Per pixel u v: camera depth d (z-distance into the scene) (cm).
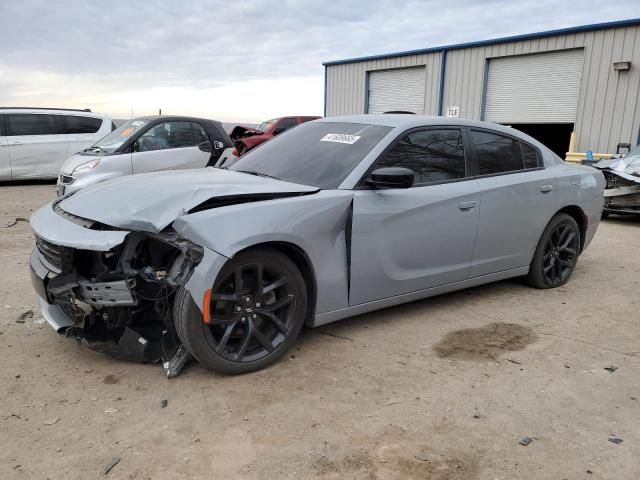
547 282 497
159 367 324
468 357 349
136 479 227
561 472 236
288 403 288
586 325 411
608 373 331
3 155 1249
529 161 473
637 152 957
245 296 310
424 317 419
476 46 1723
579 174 508
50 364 327
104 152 862
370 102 2111
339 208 339
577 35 1490
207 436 257
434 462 241
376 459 243
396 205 365
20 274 517
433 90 1872
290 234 315
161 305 317
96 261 309
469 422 274
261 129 1582
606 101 1455
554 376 325
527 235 464
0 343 355
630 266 598
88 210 314
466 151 422
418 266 389
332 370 327
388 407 286
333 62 2200
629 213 882
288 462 240
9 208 952
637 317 430
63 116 1318
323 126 436
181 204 301
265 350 324
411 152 389
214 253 285
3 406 280
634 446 256
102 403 284
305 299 337
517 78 1656
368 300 368
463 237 410
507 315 428
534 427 270
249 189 325
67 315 340
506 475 233
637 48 1381
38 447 246
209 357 302
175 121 909
